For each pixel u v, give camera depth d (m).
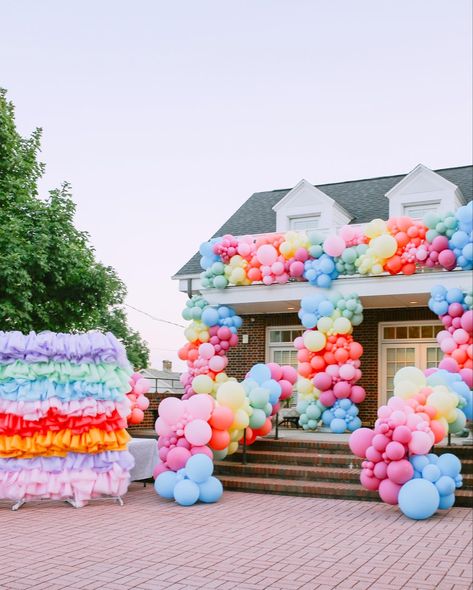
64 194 18.20
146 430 17.80
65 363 9.22
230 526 7.79
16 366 9.04
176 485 9.27
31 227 17.05
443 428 9.02
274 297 15.12
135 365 34.00
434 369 12.16
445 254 12.76
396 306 16.03
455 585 5.37
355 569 5.85
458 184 18.11
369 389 16.27
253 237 16.48
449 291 12.55
